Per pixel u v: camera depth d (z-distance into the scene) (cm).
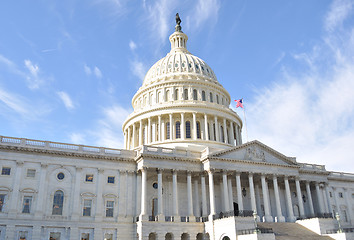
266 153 6931
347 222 8119
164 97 8950
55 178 5662
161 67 9794
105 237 5650
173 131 8212
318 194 7569
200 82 9119
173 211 5912
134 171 6225
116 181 6059
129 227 5816
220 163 6275
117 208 5888
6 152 5459
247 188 7162
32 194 5425
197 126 8494
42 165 5609
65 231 5438
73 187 5722
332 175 8406
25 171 5503
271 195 7400
